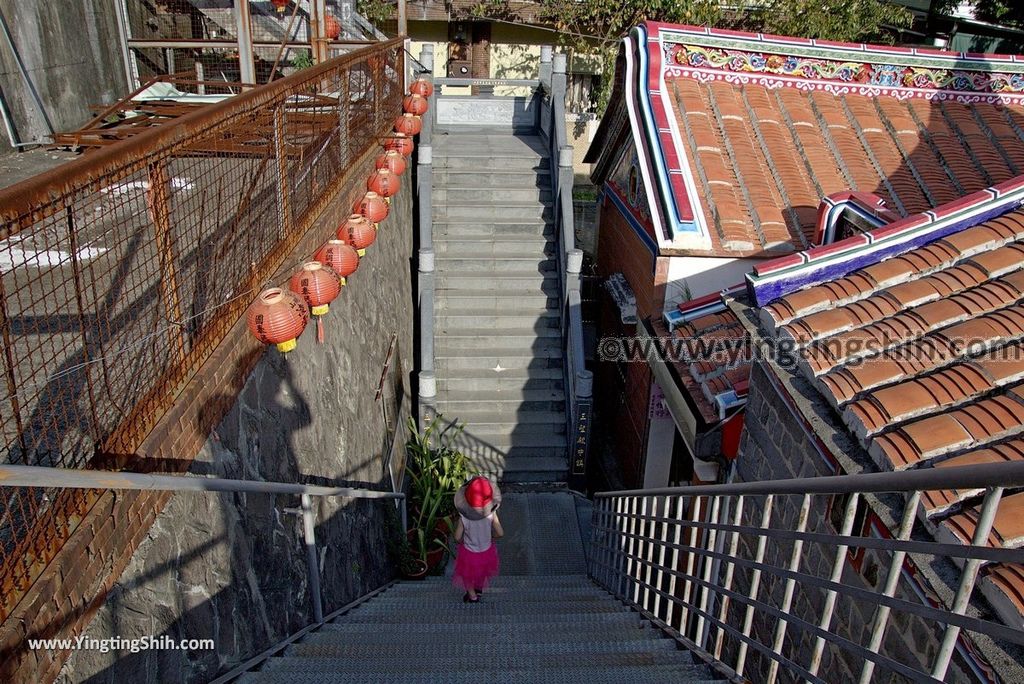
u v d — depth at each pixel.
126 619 2.88
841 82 9.25
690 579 4.12
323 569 5.26
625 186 10.07
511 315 10.73
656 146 8.12
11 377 2.48
